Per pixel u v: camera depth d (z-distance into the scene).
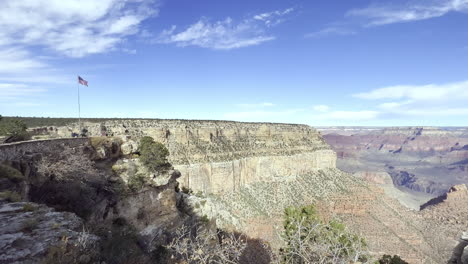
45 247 13.38
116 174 32.69
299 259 22.88
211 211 46.44
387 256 40.38
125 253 20.80
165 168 37.94
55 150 27.05
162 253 29.05
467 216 141.62
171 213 36.41
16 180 20.17
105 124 86.38
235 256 20.06
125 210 30.47
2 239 13.34
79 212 25.44
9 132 34.44
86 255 14.51
